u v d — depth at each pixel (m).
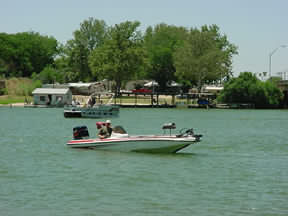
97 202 23.88
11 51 198.12
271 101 156.12
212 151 43.78
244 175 31.16
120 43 163.25
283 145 50.34
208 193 25.89
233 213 22.22
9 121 86.19
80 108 100.88
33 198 24.47
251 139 56.88
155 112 126.75
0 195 25.00
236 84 157.75
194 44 164.50
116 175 30.39
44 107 143.50
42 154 39.66
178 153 40.66
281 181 29.25
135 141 38.56
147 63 166.62
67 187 26.91
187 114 119.00
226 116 112.25
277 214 22.08
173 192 26.05
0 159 36.97
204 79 171.25
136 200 24.30
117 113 103.06
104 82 185.75
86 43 190.00
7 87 167.75
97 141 40.41
